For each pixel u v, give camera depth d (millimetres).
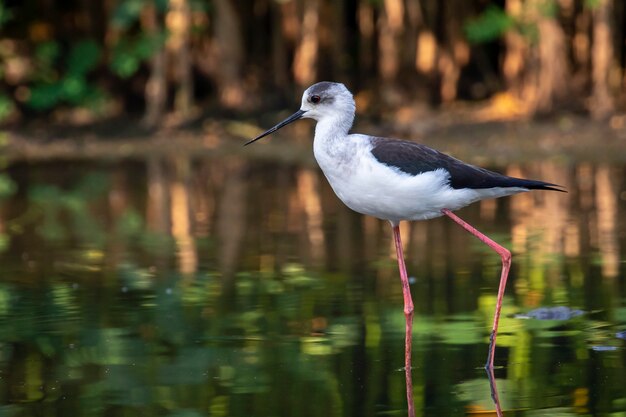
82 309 10133
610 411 7117
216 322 9609
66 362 8508
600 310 9641
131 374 8172
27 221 14703
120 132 22906
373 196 8539
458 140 20969
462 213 14891
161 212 15305
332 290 10688
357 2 24797
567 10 22531
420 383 7816
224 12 23109
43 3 24406
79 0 24562
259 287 10859
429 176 8375
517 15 21875
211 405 7445
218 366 8352
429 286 10766
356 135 8695
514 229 13484
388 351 8648
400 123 22125
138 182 18031
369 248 12656
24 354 8742
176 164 19906
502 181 8531
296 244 12961
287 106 23266
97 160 20484
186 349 8805
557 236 12914
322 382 7902
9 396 7719
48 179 18422
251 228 14047
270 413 7254
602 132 20812
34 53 23703
